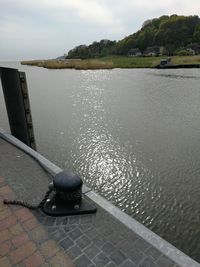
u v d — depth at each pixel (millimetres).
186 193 6996
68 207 2535
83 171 8305
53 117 15000
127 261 1934
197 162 8781
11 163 3621
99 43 135000
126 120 14375
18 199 2727
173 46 97438
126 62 73938
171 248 2061
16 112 5039
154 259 1952
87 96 22547
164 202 6641
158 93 23438
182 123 13648
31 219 2414
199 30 96188
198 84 28344
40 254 2000
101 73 47875
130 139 11180
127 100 20438
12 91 4883
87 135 11703
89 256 1980
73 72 52375
